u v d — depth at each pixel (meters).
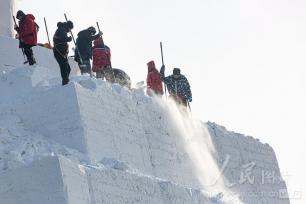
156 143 52.66
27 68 50.38
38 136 46.56
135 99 52.38
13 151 42.47
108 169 42.81
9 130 45.81
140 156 50.44
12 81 50.06
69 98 46.84
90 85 48.94
